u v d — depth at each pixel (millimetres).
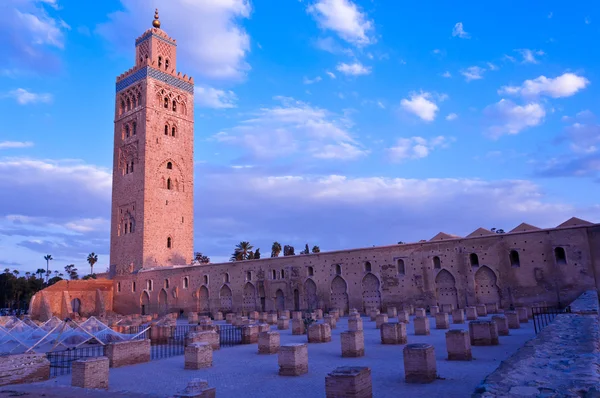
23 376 13969
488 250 38812
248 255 97625
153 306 63312
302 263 50312
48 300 61781
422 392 11453
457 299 39781
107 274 71750
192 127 75500
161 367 18016
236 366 17312
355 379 10234
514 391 6449
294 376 14633
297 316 35344
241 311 54594
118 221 70562
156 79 71250
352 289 45969
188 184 72938
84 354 23766
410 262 42875
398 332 21281
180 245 70000
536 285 36031
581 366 7688
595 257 33969
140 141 69000
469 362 15266
